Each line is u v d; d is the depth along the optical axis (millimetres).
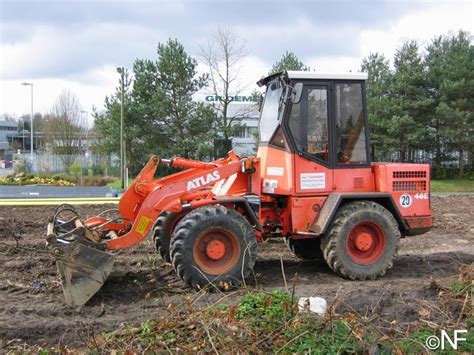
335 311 5070
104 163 29562
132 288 6691
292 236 7168
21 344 4801
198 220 6348
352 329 4438
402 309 5480
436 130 32250
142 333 4602
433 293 6141
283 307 4695
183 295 5949
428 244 10211
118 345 4398
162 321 4637
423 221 7551
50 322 5305
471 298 5574
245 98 30000
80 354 4258
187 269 6309
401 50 32438
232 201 6730
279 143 7102
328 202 7059
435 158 33969
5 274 7301
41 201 16281
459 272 7422
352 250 7168
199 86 29859
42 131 45406
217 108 30172
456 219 13625
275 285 6863
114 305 6020
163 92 28344
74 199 17016
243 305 5043
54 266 7777
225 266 6469
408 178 7469
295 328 4477
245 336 4379
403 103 31531
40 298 6309
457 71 30719
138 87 28562
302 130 7035
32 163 29812
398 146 32156
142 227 6473
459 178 34062
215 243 6445
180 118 28688
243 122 31531
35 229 11180
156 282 6910
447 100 31406
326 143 7152
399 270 7785
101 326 5176
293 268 7898
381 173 7328
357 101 7301
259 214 7051
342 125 7242
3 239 10031
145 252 8836
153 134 28953
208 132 29031
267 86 7727
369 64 33188
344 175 7234
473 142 31609
